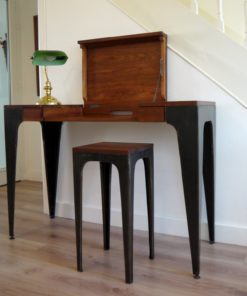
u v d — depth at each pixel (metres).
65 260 1.70
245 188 1.84
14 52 3.61
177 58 1.94
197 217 1.49
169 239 1.98
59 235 2.05
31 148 3.75
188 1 2.02
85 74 2.16
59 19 2.30
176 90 1.96
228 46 1.81
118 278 1.51
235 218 1.88
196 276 1.50
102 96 2.12
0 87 3.49
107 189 1.81
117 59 2.07
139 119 1.61
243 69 1.78
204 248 1.84
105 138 2.24
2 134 3.54
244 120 1.81
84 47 2.14
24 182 3.65
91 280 1.49
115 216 2.21
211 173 1.85
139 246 1.87
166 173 2.05
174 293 1.38
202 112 1.55
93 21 2.18
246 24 1.83
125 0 2.06
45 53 2.05
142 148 1.56
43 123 2.32
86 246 1.87
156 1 1.96
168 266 1.62
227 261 1.67
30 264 1.65
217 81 1.85
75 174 1.55
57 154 2.39
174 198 2.04
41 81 2.41
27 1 3.57
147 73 1.98
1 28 3.49
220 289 1.41
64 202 2.42
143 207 2.14
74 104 2.25
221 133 1.87
